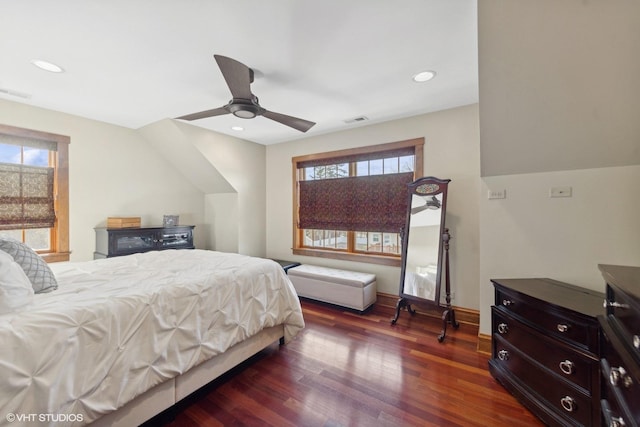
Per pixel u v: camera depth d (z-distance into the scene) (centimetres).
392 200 354
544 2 144
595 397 139
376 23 168
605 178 199
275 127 377
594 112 175
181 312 166
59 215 315
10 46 190
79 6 151
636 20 138
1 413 101
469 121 302
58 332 119
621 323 112
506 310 199
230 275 205
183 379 168
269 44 189
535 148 206
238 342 200
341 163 399
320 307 363
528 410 174
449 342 266
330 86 254
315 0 148
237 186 429
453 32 178
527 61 168
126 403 138
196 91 264
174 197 430
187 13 158
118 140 365
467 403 182
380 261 366
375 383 203
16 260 152
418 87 258
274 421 167
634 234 192
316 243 437
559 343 157
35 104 294
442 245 297
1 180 281
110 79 240
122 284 171
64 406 116
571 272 211
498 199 236
